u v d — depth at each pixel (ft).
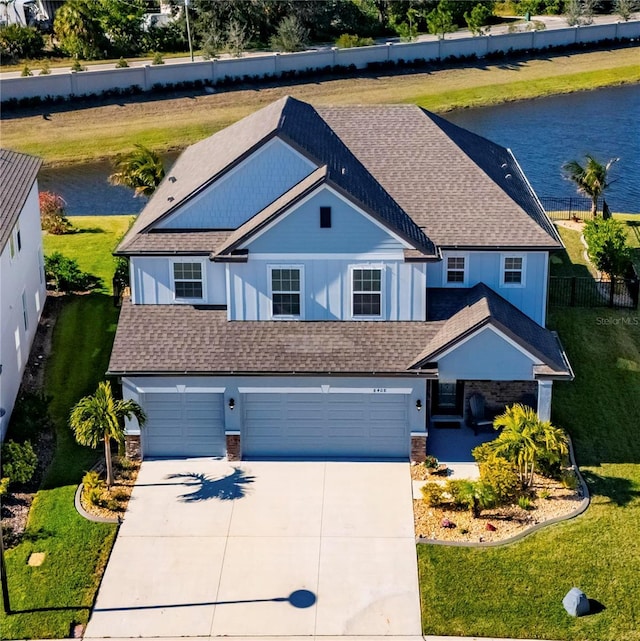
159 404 93.45
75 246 144.77
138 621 73.77
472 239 96.63
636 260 137.90
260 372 90.48
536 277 98.02
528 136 237.45
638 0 330.13
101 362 110.93
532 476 88.43
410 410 91.40
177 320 95.50
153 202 109.60
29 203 115.96
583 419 98.58
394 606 74.59
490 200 101.24
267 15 296.30
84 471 92.48
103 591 76.95
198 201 96.84
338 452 94.68
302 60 267.59
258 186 96.27
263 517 85.40
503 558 78.84
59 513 86.12
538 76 285.84
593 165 152.15
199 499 87.97
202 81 255.09
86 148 225.76
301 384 91.40
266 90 259.19
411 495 87.92
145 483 90.53
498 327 87.86
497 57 294.46
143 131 235.20
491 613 73.31
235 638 71.92
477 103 267.59
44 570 79.00
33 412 98.99
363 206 89.76
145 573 78.84
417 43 281.74
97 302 124.67
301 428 93.97
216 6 290.76
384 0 320.29
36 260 119.44
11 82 234.58
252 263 92.38
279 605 75.10
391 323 94.12
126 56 280.92
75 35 273.13
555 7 351.87
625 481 88.74
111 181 183.52
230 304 94.22
